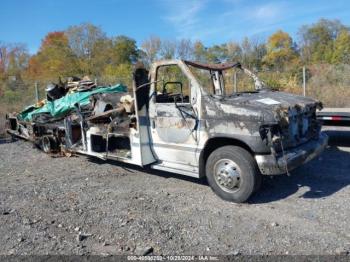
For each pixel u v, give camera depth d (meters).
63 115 8.02
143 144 5.70
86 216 4.54
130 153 6.08
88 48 41.19
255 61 34.91
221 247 3.63
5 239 3.96
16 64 43.34
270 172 4.49
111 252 3.60
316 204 4.70
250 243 3.69
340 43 42.19
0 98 16.02
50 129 8.44
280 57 42.03
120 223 4.28
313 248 3.53
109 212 4.65
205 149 5.15
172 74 5.50
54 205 4.98
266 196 5.09
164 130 5.50
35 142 9.06
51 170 7.03
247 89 6.31
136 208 4.77
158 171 6.65
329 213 4.38
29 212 4.73
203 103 4.96
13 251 3.68
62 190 5.67
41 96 16.20
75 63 40.31
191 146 5.19
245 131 4.57
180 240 3.81
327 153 7.44
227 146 4.86
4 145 10.11
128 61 40.94
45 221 4.42
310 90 15.07
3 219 4.52
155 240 3.82
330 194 5.05
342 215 4.30
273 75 16.92
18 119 10.05
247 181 4.66
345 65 16.92
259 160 4.54
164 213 4.57
